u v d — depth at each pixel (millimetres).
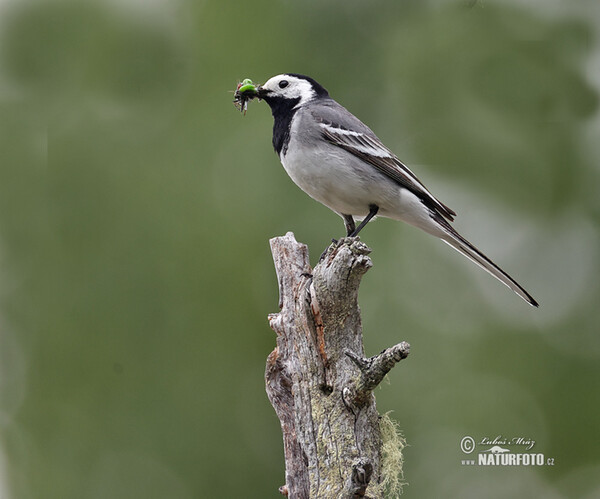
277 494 11570
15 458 11883
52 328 12391
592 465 12000
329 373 7188
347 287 7055
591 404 12375
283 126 10500
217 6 14461
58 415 12023
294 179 10156
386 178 9828
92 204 13195
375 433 7113
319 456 7004
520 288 9727
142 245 12812
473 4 12109
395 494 7176
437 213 10062
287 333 7680
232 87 14109
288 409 7617
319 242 12812
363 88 14500
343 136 9766
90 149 13539
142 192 13211
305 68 14375
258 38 14391
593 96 14352
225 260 12617
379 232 13133
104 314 12453
